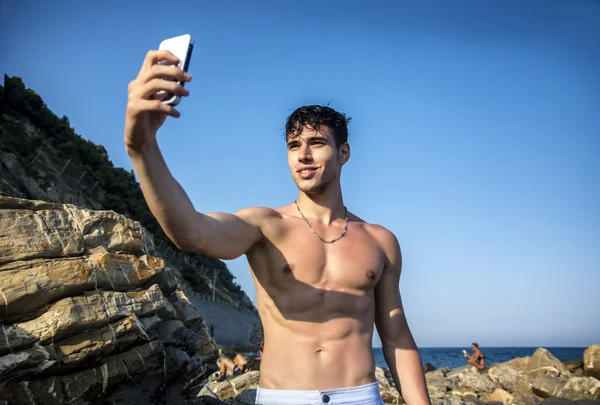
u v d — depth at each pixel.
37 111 63.50
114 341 4.81
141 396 5.25
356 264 2.84
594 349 14.51
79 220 5.17
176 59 1.76
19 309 4.32
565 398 11.05
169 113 1.74
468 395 12.53
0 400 4.15
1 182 44.16
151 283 5.75
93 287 4.93
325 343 2.69
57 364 4.42
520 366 17.64
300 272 2.74
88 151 67.75
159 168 1.99
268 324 2.79
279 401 2.61
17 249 4.53
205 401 6.32
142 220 65.94
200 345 6.47
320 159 2.92
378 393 2.77
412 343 3.13
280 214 2.92
